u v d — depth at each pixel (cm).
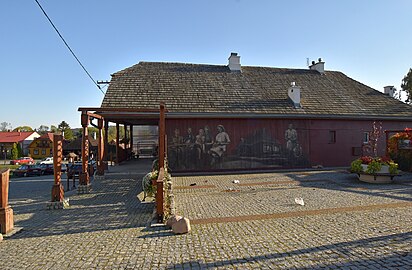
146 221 640
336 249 445
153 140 2880
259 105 1545
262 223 597
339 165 1636
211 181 1216
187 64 1906
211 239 504
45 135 6122
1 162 5369
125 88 1530
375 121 1695
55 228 609
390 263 393
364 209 696
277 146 1555
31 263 425
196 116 1424
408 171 1361
